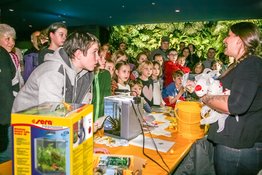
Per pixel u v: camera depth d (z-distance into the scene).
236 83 1.46
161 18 8.47
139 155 1.56
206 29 9.42
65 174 0.91
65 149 0.90
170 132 2.03
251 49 1.53
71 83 1.48
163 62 5.27
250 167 1.55
